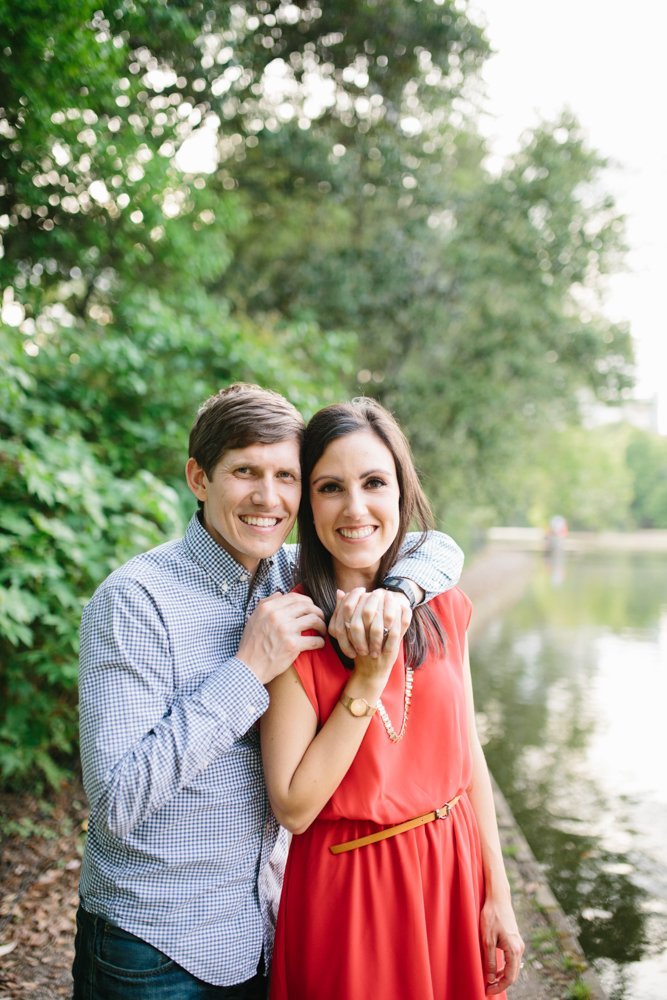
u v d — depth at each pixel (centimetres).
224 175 862
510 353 1136
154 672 129
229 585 141
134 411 457
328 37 728
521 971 275
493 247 1056
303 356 589
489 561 2262
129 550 359
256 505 135
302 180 863
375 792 133
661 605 1484
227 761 133
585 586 1848
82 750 125
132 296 485
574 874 395
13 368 349
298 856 139
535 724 663
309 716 134
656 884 384
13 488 355
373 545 141
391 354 1079
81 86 412
